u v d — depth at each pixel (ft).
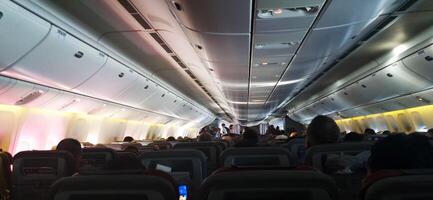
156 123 70.13
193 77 48.65
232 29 20.04
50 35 22.59
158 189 6.70
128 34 28.25
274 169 7.23
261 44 23.62
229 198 6.23
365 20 21.12
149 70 42.63
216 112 123.03
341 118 78.07
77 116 39.04
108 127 49.01
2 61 21.40
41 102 30.53
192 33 21.89
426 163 7.50
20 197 15.72
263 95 58.18
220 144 23.43
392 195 5.54
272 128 57.62
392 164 7.49
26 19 19.86
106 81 34.47
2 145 29.32
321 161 13.07
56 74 26.94
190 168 15.65
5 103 27.43
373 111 58.03
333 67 42.73
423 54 31.22
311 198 6.19
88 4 22.02
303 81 46.44
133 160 10.26
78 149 17.44
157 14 23.03
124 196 6.77
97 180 6.82
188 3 16.76
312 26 20.24
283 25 19.60
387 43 32.58
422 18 25.79
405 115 51.49
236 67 31.96
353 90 52.37
